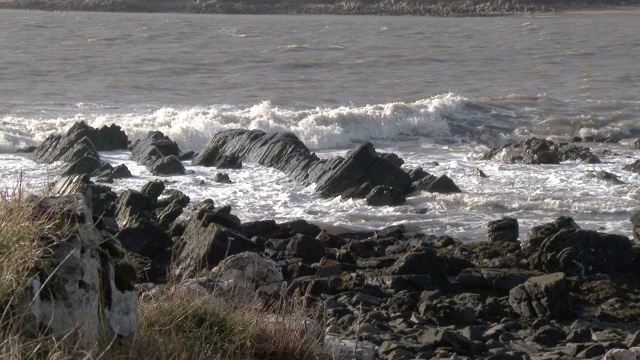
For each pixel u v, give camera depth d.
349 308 31.84
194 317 20.72
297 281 34.78
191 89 111.56
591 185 57.41
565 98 106.25
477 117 88.56
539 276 33.41
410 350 26.44
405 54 159.12
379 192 52.19
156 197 49.88
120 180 57.34
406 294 33.03
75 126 67.19
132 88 110.81
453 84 121.00
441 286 35.41
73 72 123.56
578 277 36.88
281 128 79.38
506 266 38.31
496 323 31.34
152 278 36.31
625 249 38.09
